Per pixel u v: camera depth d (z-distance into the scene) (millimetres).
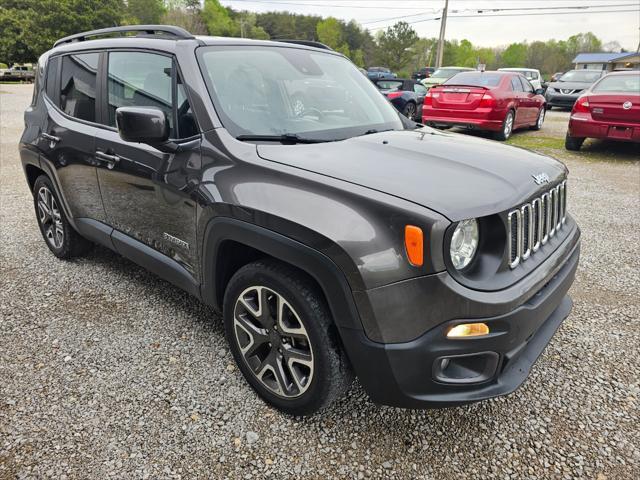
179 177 2500
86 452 2102
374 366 1901
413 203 1826
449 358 1863
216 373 2633
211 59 2699
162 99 2713
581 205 5840
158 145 2498
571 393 2523
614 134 8367
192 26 71938
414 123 3268
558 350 2889
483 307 1828
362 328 1884
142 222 2898
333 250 1856
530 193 2090
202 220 2377
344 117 2889
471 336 1845
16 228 4879
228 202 2197
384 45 74875
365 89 3350
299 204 1976
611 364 2764
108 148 3014
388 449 2150
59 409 2346
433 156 2297
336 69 3326
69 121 3461
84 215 3496
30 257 4137
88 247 4035
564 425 2303
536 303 2035
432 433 2244
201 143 2441
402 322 1825
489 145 2643
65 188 3576
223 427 2256
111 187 3072
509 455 2129
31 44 45812
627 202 5965
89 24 47062
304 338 2088
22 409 2340
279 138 2451
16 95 21484
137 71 2904
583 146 9773
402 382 1893
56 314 3207
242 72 2750
